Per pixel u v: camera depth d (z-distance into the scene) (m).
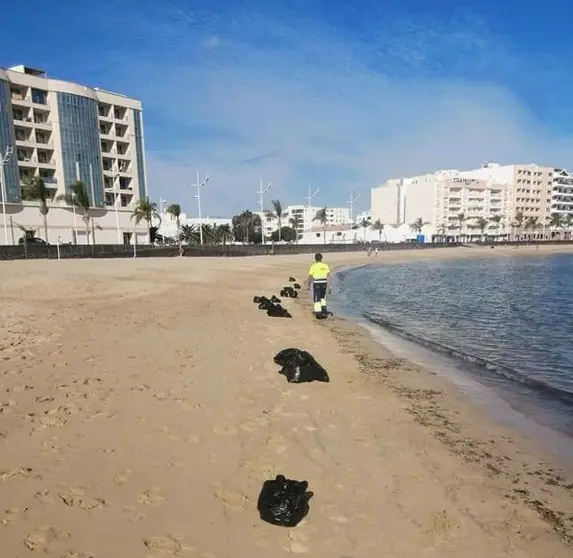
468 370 10.08
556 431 6.73
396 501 4.56
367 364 10.15
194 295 21.22
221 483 4.72
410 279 39.69
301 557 3.66
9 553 3.52
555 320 17.77
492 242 135.50
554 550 3.88
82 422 6.07
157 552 3.62
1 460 4.97
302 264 52.47
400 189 160.25
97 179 82.50
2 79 70.50
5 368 8.28
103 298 18.73
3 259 45.16
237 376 8.52
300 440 5.89
